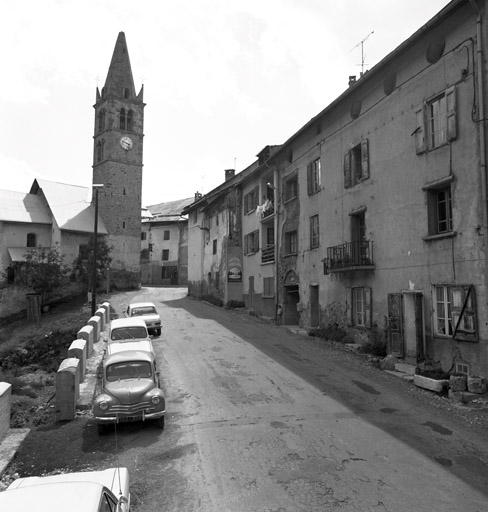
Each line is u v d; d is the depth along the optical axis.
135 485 8.08
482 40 13.16
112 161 53.28
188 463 8.88
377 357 17.44
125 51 56.28
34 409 13.10
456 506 7.05
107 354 12.90
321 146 23.66
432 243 15.11
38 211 49.88
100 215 52.34
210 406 12.38
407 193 16.44
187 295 49.41
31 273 42.78
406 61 16.67
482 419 10.96
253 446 9.60
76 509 4.39
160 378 15.35
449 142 14.41
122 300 43.38
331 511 6.96
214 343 21.42
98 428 10.64
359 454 9.06
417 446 9.42
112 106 53.94
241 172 40.06
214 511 7.10
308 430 10.44
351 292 20.38
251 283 34.78
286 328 26.05
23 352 24.52
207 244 44.53
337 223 21.78
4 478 8.61
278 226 29.17
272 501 7.32
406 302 16.44
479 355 13.02
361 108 19.78
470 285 13.30
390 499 7.28
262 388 13.98
